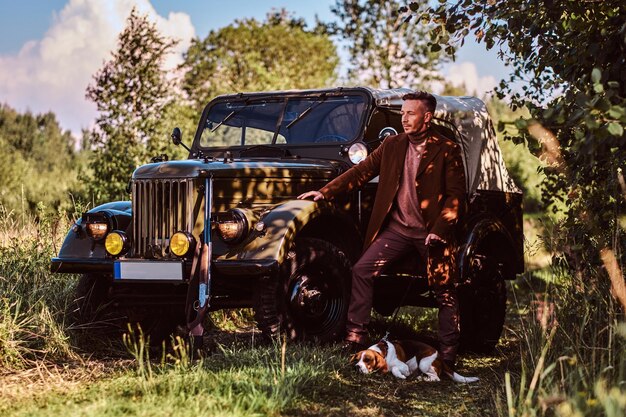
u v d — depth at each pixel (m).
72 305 5.74
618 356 4.11
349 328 5.18
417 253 5.64
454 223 4.98
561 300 5.06
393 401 4.37
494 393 4.57
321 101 6.20
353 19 16.77
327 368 4.75
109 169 12.53
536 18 4.75
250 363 4.62
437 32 5.04
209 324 7.01
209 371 4.48
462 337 6.16
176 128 6.65
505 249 6.50
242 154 6.33
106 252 5.46
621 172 4.64
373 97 6.00
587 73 4.54
